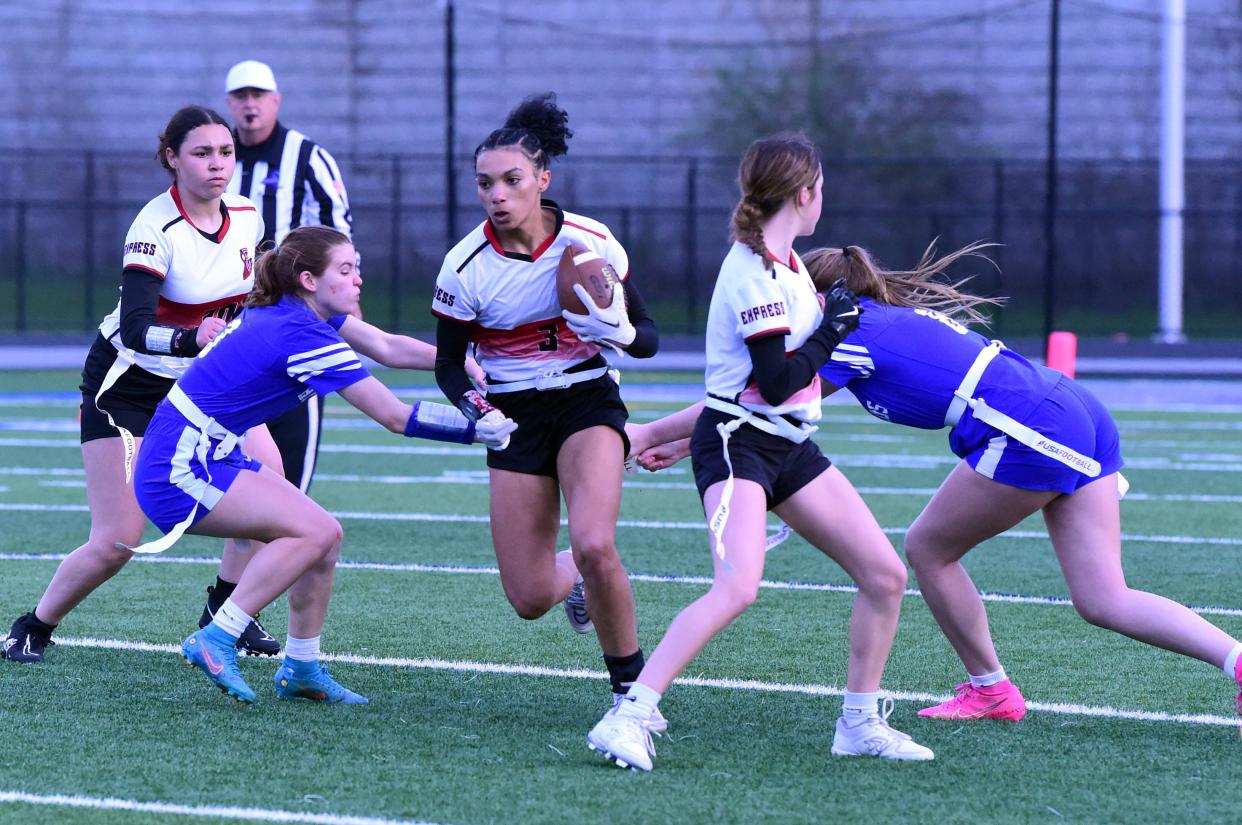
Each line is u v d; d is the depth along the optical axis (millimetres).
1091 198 100750
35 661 20016
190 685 18922
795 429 15406
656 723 15555
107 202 88625
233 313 20047
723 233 101375
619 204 103188
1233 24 100688
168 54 106438
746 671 19891
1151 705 18188
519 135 16531
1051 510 17000
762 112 104625
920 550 17297
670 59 104938
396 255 87625
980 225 100312
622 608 16781
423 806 14164
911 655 20812
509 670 19938
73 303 100938
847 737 15977
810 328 15523
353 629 22359
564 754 15977
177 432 17141
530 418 17078
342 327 19172
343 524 32250
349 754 15922
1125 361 76562
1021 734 16922
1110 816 14000
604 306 16266
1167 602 16469
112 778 14992
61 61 106188
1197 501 36031
